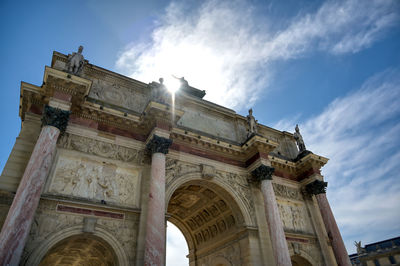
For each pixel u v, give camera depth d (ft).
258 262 77.30
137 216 66.49
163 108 74.84
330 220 93.45
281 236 75.66
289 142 120.26
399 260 214.90
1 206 54.19
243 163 94.94
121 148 74.33
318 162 104.22
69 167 65.31
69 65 69.97
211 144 89.04
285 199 97.35
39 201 57.52
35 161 54.65
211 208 97.04
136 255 61.00
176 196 95.76
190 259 107.96
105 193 66.23
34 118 66.95
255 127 99.60
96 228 60.13
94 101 77.46
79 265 77.92
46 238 54.75
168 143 73.36
